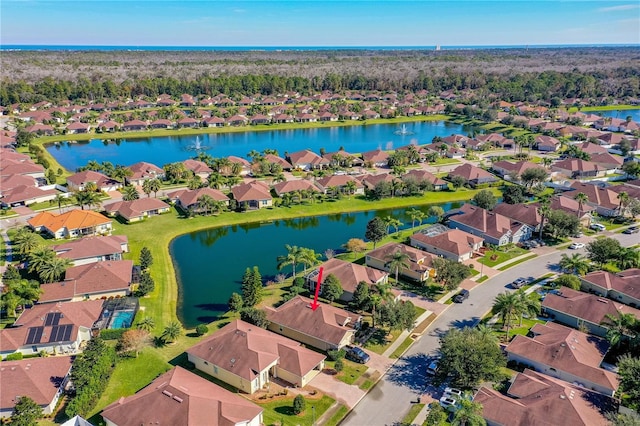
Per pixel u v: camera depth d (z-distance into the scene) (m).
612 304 84.50
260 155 195.50
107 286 91.81
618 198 139.12
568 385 65.94
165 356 75.06
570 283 94.19
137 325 81.56
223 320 85.75
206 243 121.19
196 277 103.44
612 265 107.25
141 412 58.75
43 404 62.56
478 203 139.38
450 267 94.00
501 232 118.56
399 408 64.81
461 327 84.38
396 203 151.25
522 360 74.38
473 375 66.00
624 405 63.44
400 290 96.62
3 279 91.38
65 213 121.88
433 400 66.31
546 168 182.62
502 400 62.47
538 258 112.31
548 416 59.88
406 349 78.19
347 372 72.25
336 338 76.06
